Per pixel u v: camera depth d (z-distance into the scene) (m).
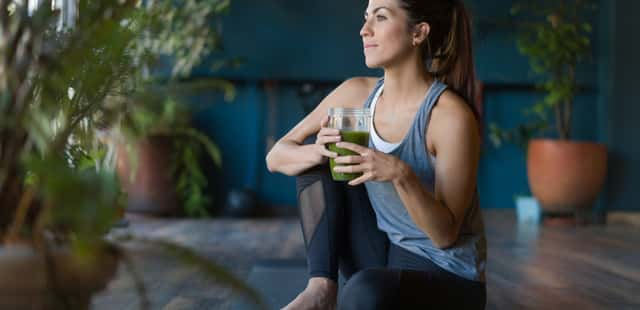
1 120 0.79
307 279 2.81
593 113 6.33
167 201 5.41
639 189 6.18
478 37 6.16
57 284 0.77
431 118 1.51
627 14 6.15
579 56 5.81
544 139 5.86
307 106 6.12
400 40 1.53
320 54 6.11
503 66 6.19
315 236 1.67
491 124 5.95
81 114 0.91
